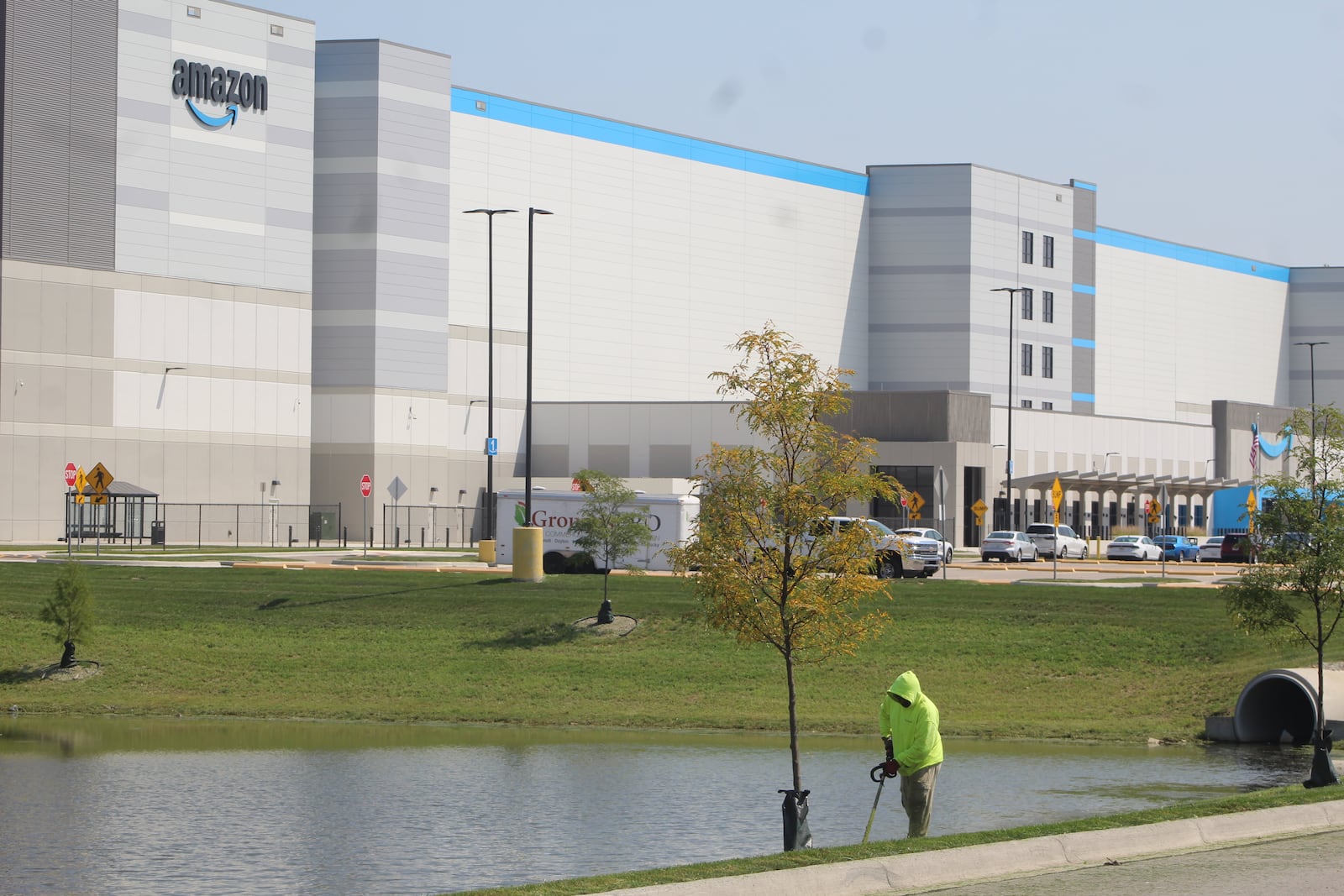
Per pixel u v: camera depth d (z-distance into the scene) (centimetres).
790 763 5409
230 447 15025
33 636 8144
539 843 4034
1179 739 5922
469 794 4772
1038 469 19725
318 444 16288
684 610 8125
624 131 19488
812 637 3916
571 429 18012
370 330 16212
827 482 3891
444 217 16825
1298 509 4656
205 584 9219
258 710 6806
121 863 3809
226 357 15012
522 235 18188
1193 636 7362
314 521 15938
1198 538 19150
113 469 14200
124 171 14275
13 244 13600
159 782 5009
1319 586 4628
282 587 9094
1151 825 3262
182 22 14662
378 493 16188
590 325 19012
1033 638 7519
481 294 17725
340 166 16238
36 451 13725
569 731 6291
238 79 15088
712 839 4091
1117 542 16350
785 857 2953
